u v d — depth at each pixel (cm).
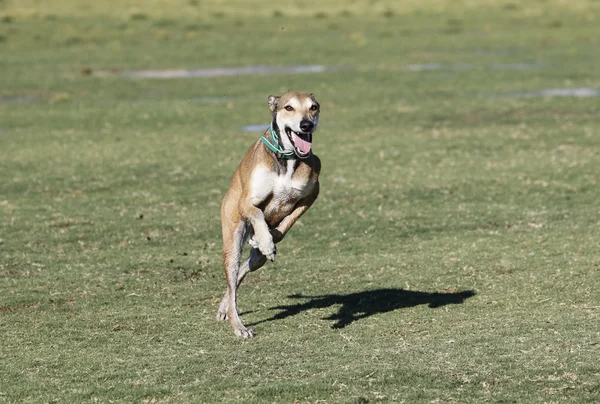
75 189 1817
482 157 2072
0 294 1164
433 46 4484
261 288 1204
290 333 999
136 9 6347
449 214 1597
